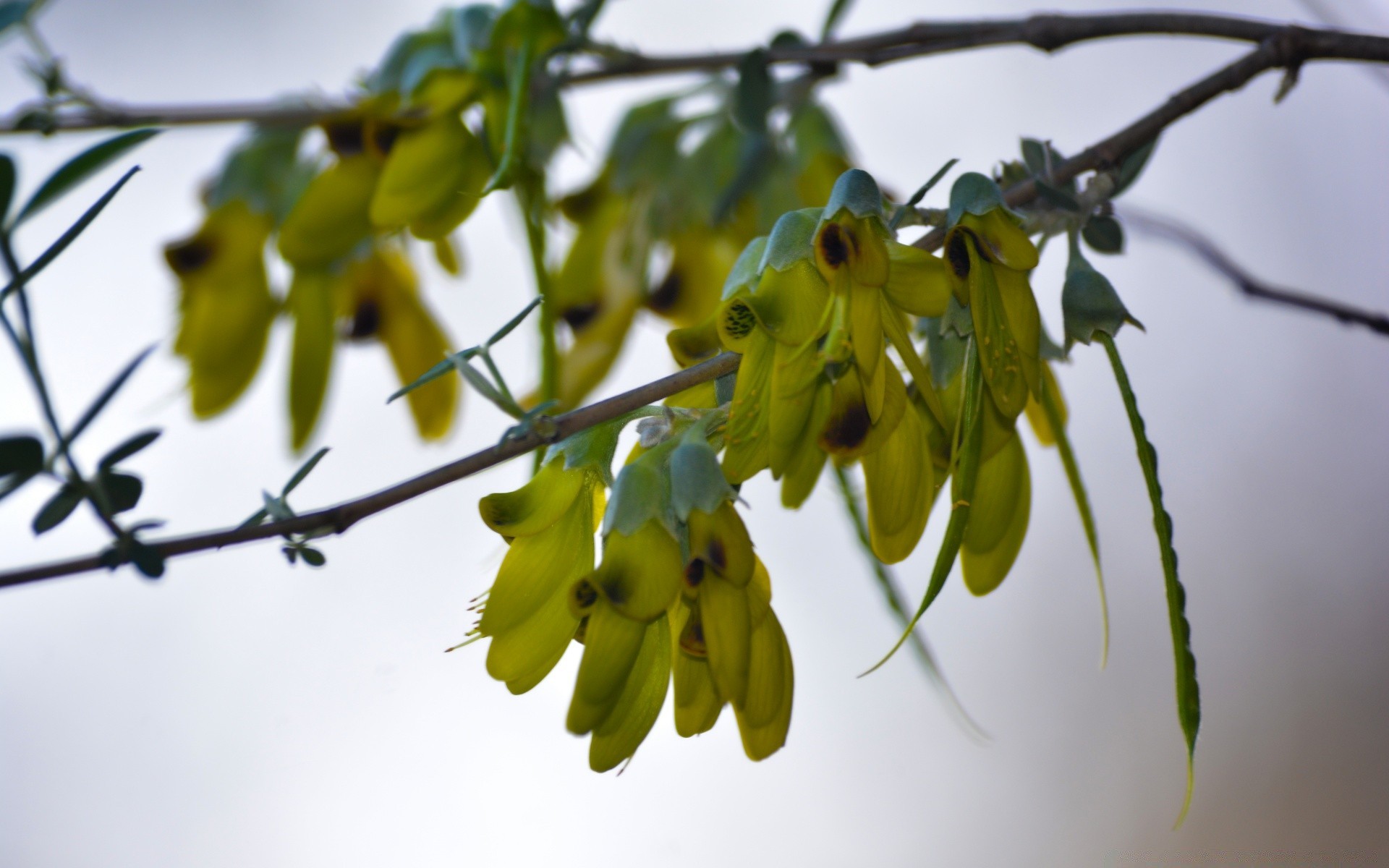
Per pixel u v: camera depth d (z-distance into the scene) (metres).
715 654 0.40
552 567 0.41
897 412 0.41
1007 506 0.43
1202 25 0.45
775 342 0.41
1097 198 0.43
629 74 0.49
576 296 0.49
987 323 0.41
